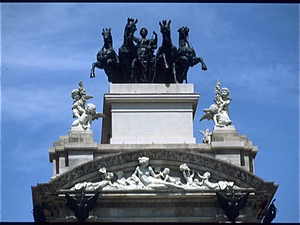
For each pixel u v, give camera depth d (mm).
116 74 140625
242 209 128125
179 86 139000
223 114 134000
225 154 131125
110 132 139875
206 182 127688
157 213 127750
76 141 130750
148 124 137250
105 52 140625
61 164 130500
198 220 127250
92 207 125812
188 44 141000
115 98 137500
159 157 128625
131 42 138875
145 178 127812
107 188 127125
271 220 129000
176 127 137375
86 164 127062
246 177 127875
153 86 138750
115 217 127188
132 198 127250
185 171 128500
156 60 140125
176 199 127812
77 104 134000
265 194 128875
